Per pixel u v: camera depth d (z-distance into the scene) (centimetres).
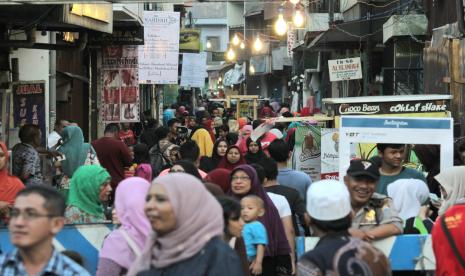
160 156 1497
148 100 4372
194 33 3456
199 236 469
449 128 886
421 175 869
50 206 451
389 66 2767
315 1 3800
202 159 1365
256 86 6944
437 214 905
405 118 884
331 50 3195
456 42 1580
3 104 1356
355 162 669
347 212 515
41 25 1513
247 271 655
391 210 672
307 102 4450
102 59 1959
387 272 505
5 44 1423
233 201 642
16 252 461
